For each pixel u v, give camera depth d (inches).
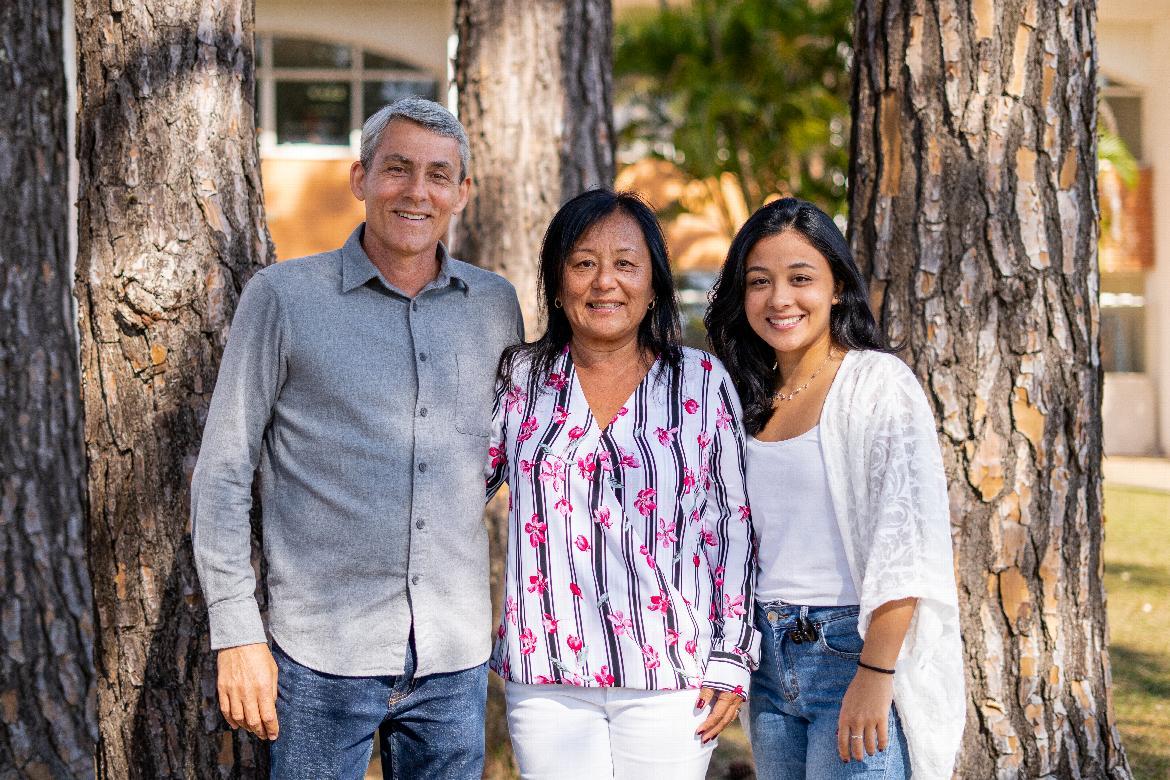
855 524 92.8
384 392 93.4
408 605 93.5
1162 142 602.5
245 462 92.2
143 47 107.2
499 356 100.2
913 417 91.5
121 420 107.3
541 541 93.7
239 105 111.1
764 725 99.9
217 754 108.6
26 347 132.3
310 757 93.8
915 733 90.0
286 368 93.6
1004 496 112.6
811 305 95.6
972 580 112.9
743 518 97.3
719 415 98.2
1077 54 114.6
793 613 95.3
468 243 183.2
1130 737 176.4
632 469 94.3
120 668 108.3
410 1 572.4
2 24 132.0
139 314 106.3
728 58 508.7
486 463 98.6
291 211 580.4
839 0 488.1
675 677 92.3
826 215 97.5
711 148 490.0
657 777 93.1
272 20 570.3
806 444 95.3
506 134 181.0
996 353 112.7
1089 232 115.8
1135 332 625.9
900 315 114.8
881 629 89.2
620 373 99.1
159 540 107.5
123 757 108.9
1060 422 113.6
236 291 109.3
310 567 93.0
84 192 109.1
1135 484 487.2
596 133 186.5
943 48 113.1
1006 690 112.9
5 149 132.0
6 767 125.9
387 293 96.3
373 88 582.9
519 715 95.3
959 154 113.0
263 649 91.1
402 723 98.5
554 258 97.9
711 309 104.4
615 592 92.7
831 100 501.0
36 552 130.2
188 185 107.6
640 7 547.8
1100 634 117.0
